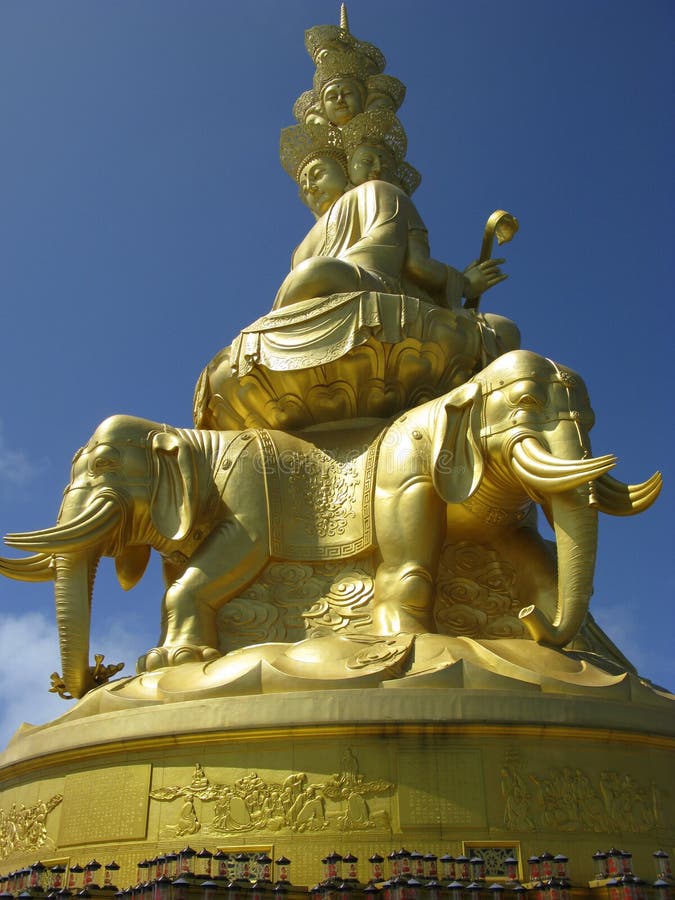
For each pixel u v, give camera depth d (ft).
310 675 29.35
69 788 29.71
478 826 26.37
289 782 27.20
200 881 22.12
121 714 29.68
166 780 28.14
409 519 35.32
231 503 37.01
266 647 31.86
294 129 57.57
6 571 36.42
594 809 27.43
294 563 36.78
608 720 28.73
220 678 30.22
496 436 34.60
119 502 35.78
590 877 26.21
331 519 37.06
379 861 24.06
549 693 28.99
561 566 32.53
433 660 29.96
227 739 28.12
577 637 36.55
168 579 39.83
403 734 27.58
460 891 22.00
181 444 36.88
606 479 34.04
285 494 37.52
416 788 26.84
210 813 27.25
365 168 53.88
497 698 28.17
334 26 59.67
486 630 36.35
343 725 27.48
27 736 32.53
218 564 35.78
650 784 28.66
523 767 27.45
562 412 34.32
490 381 35.63
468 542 38.40
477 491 35.63
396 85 58.29
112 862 26.25
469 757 27.37
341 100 56.75
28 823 30.35
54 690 34.91
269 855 26.27
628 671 36.60
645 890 22.65
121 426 37.42
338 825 26.43
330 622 35.12
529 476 32.89
